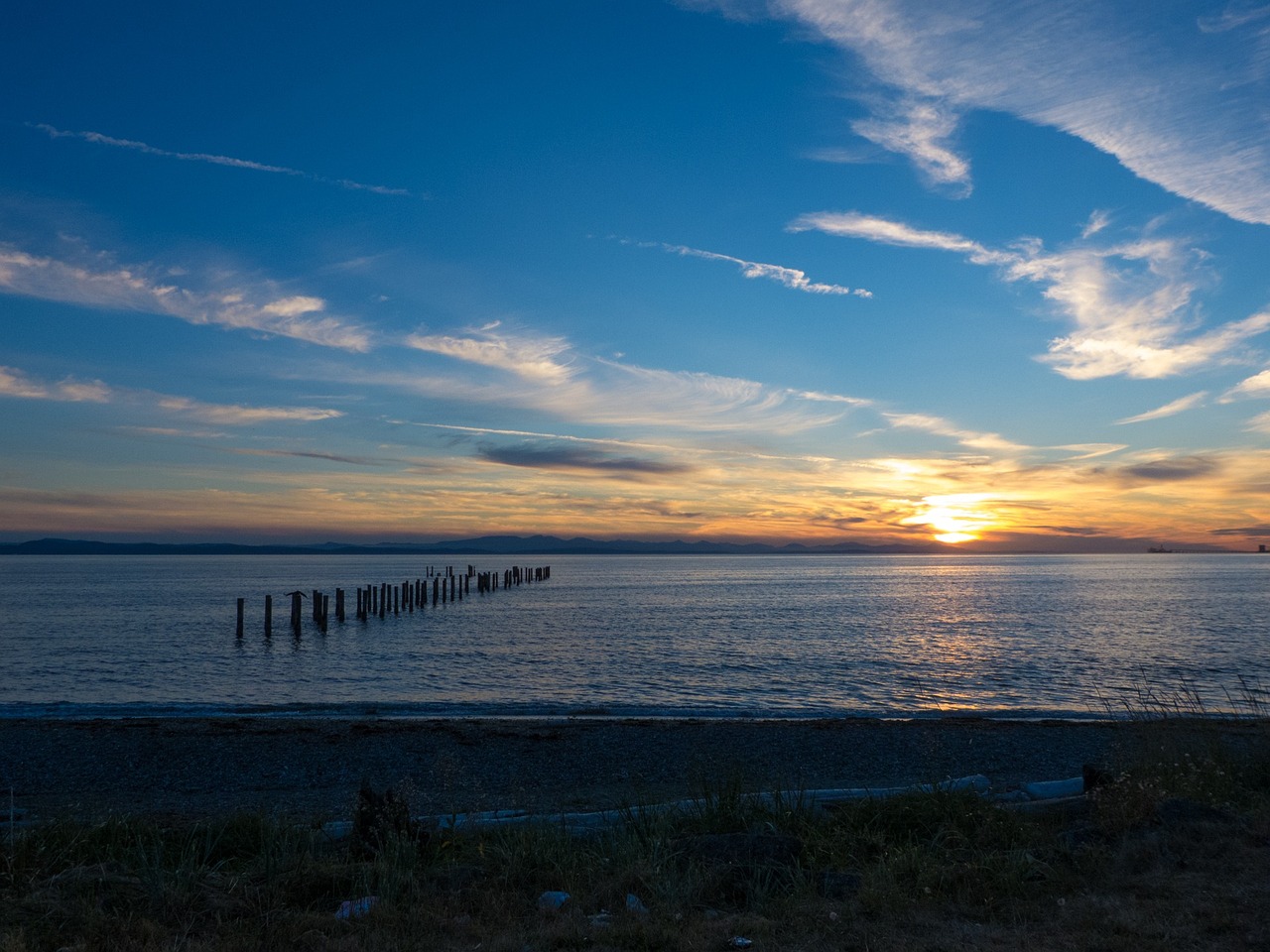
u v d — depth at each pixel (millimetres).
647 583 123938
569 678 32594
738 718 24172
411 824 8461
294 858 7840
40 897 6566
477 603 76500
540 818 9258
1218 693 28703
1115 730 12969
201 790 14516
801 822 8789
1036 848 7672
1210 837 7398
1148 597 87812
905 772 15648
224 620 57000
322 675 33094
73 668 34562
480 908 6695
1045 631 51344
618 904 6805
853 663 36875
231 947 5832
